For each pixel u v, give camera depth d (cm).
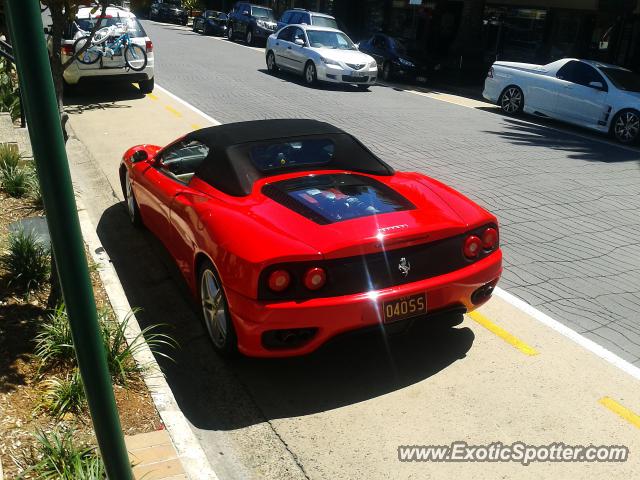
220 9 4919
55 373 387
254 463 354
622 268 626
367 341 476
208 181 478
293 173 471
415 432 377
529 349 469
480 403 404
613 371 443
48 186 205
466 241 422
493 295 557
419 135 1228
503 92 1612
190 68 1967
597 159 1127
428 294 402
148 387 388
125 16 1415
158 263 606
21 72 198
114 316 459
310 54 1797
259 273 375
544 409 399
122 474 236
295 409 399
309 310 374
